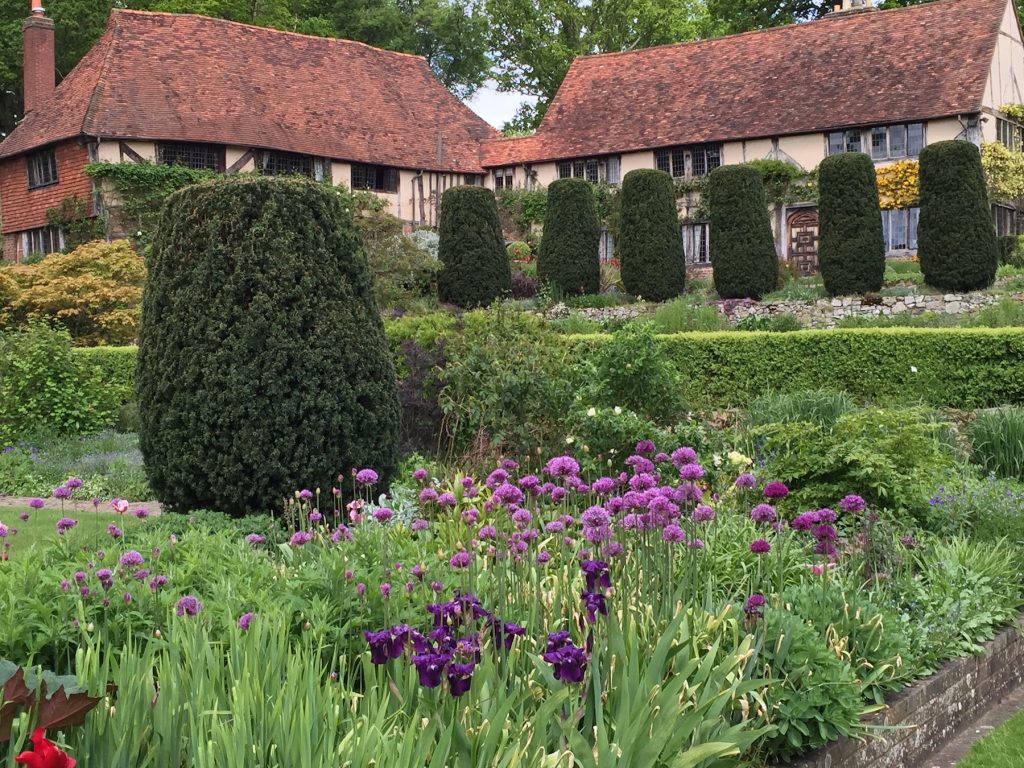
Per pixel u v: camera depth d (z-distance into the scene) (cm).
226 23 3425
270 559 540
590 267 2638
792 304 2258
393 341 1105
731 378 1519
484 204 2578
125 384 1648
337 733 302
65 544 499
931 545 640
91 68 3183
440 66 4644
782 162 3150
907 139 3025
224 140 3047
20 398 1421
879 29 3303
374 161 3341
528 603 414
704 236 3281
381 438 750
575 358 1043
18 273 2200
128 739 278
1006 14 3166
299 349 711
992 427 1008
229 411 698
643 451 601
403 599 420
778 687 390
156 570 464
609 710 330
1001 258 2709
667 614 404
